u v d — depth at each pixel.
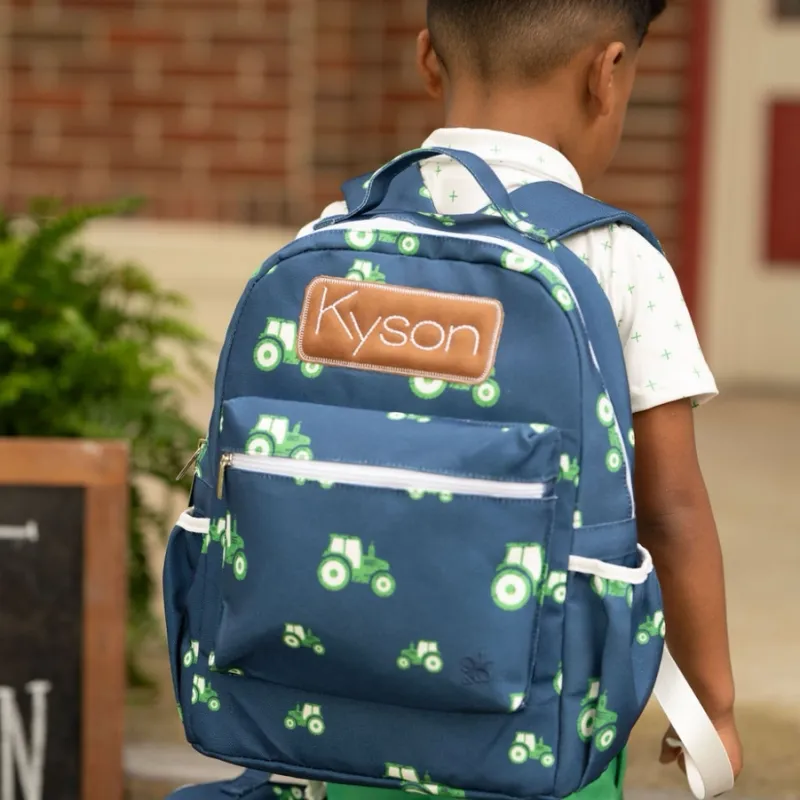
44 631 2.70
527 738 1.56
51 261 3.28
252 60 6.80
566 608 1.56
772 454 6.34
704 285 7.96
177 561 1.78
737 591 4.07
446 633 1.52
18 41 6.81
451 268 1.62
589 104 1.77
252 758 1.67
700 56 7.68
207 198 6.87
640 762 2.86
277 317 1.68
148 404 3.23
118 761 2.70
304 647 1.58
